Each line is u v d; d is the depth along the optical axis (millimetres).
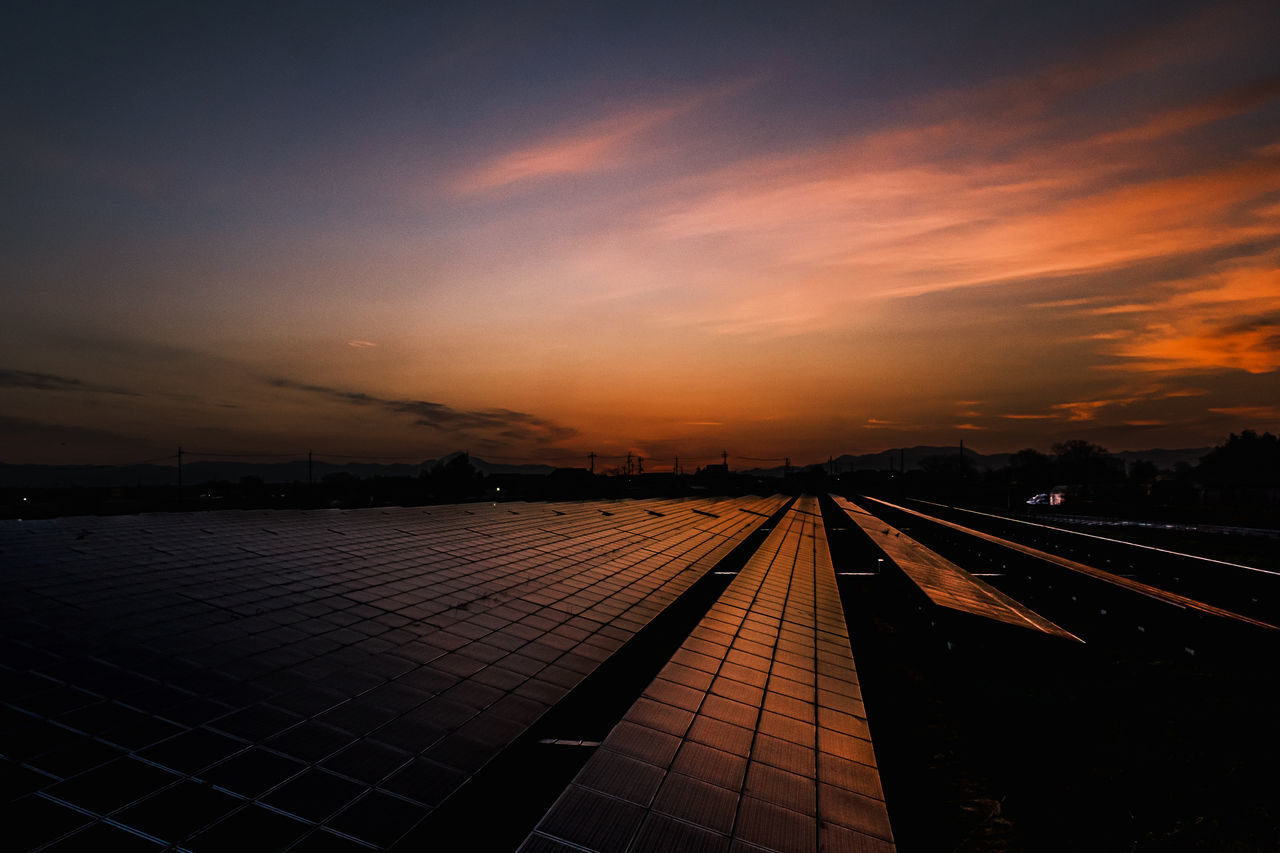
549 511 61219
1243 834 18141
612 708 22766
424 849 12500
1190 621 34938
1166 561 56156
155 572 21922
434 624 21172
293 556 27391
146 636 16219
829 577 41156
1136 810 19484
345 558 28578
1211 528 95875
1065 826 18688
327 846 9562
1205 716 26500
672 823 10773
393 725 13719
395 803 10938
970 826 18641
